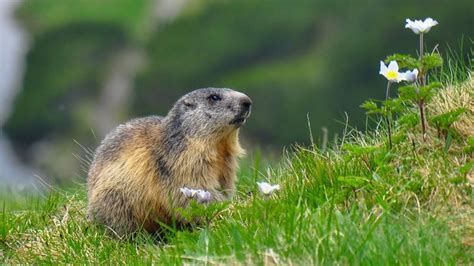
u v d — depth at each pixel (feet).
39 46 294.25
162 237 50.85
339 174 46.52
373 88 238.27
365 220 41.42
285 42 265.95
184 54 275.80
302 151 50.26
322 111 235.20
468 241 39.86
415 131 47.37
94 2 313.94
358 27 248.93
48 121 259.60
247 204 47.75
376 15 244.83
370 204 43.27
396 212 42.45
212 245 41.39
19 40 301.22
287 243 39.63
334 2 262.88
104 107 265.54
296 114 234.99
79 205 55.42
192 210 44.75
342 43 247.50
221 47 272.72
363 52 240.53
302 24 271.28
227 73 266.98
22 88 277.85
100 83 275.18
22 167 240.73
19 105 268.00
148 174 50.52
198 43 275.80
